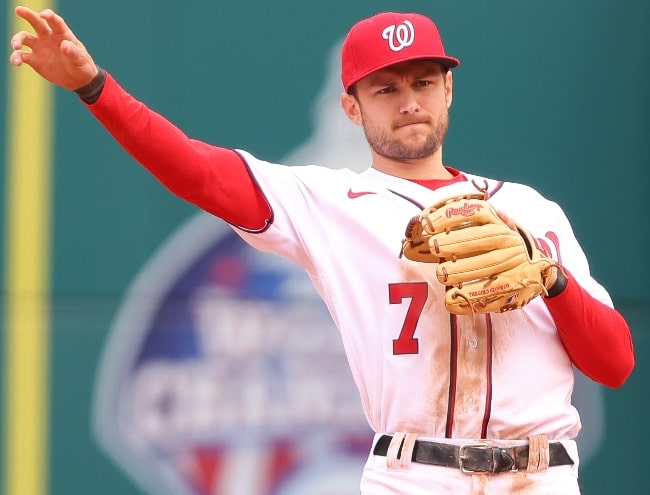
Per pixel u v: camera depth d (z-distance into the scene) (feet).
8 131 57.98
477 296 31.71
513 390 33.55
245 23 61.46
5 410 57.00
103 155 59.26
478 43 64.28
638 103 66.23
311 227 35.19
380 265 34.40
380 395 34.24
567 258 36.14
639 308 65.87
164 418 59.06
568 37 65.41
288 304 60.80
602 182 65.62
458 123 63.77
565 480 33.68
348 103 38.11
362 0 62.69
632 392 65.31
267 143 61.41
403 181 36.01
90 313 58.59
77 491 57.67
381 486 33.86
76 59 31.73
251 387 60.13
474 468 32.89
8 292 57.62
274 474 60.08
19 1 58.18
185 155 33.14
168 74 60.54
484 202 32.76
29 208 58.08
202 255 60.18
